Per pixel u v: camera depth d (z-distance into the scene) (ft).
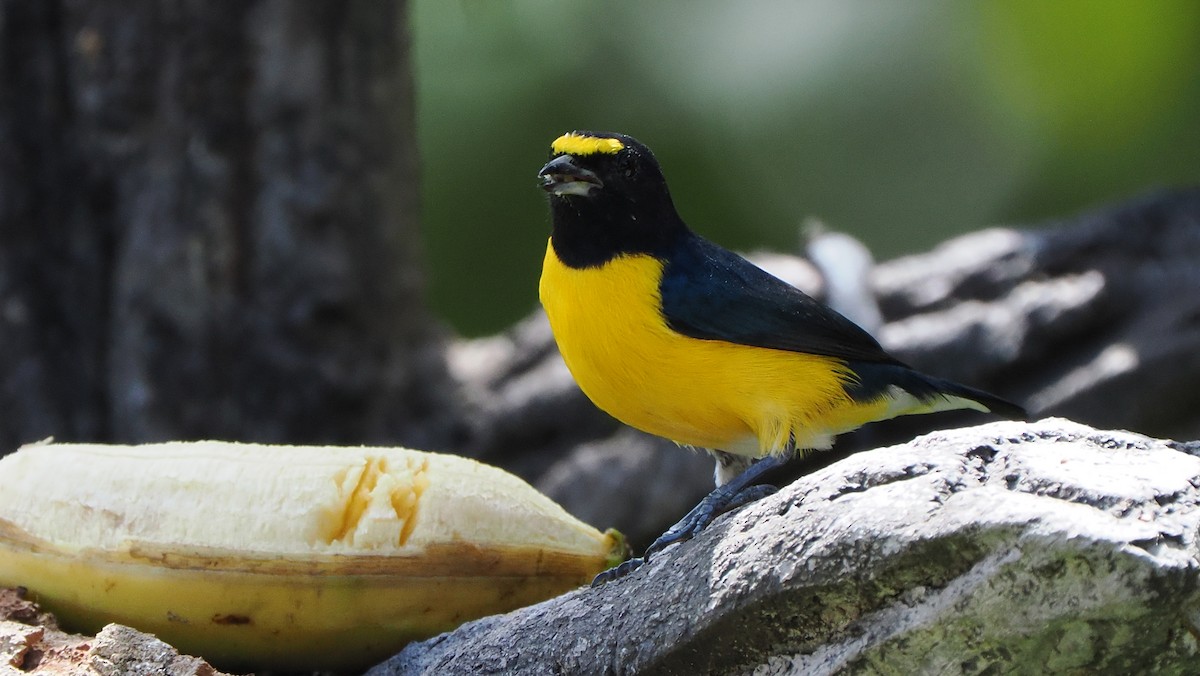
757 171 56.75
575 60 56.70
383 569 20.52
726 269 25.80
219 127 39.55
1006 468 15.99
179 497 20.57
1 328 39.83
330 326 40.40
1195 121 59.57
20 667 18.83
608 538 21.71
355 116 40.55
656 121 56.95
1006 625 14.83
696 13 57.82
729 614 16.56
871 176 58.65
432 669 19.72
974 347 45.01
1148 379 45.68
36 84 39.68
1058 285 46.96
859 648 15.65
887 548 15.30
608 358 25.27
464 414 43.24
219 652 21.17
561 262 25.86
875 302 45.50
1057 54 59.72
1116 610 14.32
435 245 55.47
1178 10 58.75
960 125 59.82
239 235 39.91
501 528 21.03
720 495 24.27
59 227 40.04
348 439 40.93
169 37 39.32
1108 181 60.39
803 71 58.18
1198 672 14.96
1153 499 14.99
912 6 60.03
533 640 18.92
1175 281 47.32
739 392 25.04
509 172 56.03
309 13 39.75
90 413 40.29
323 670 21.95
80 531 20.48
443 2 56.39
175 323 39.60
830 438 27.14
